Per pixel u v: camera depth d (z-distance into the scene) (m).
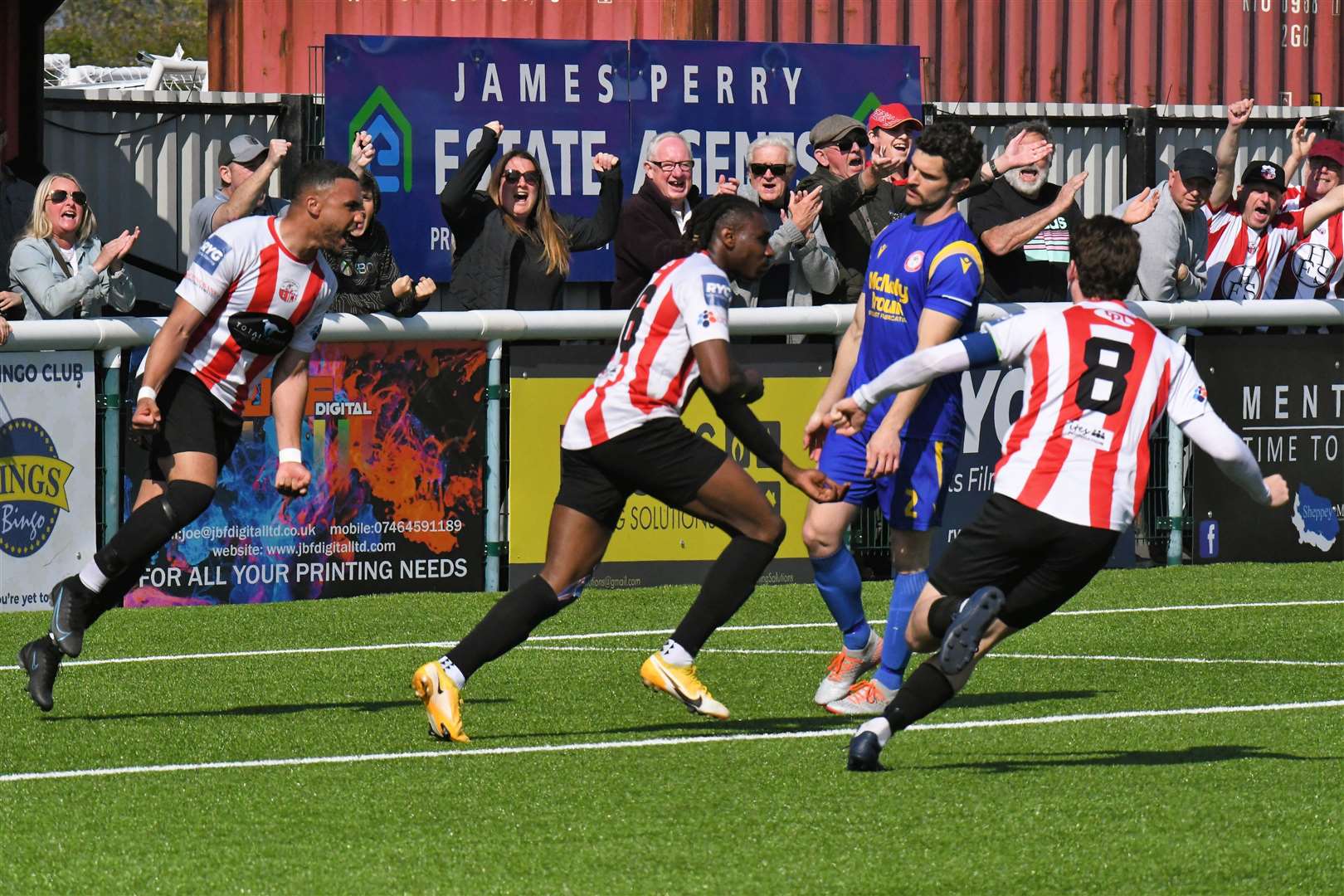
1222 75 52.66
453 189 35.22
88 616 23.12
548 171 43.41
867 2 49.41
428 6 46.75
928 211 23.73
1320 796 19.17
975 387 35.94
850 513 24.09
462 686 21.75
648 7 47.75
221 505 32.78
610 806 18.78
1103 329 19.58
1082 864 16.62
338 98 42.09
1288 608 33.25
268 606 32.78
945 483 23.98
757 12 48.47
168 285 44.84
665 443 21.59
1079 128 48.84
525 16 47.09
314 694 25.45
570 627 31.19
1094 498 19.25
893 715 20.11
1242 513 38.31
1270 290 40.78
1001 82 50.81
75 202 33.31
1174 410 19.62
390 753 21.50
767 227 21.95
